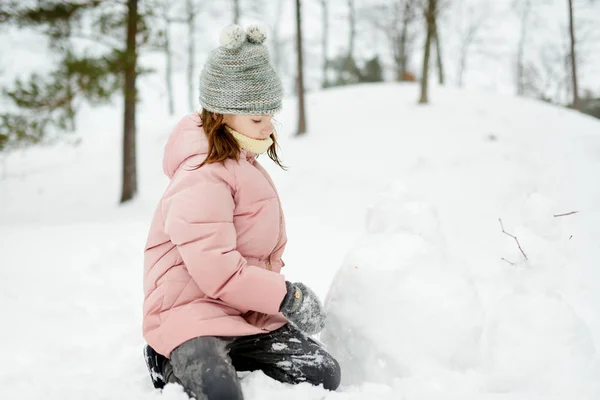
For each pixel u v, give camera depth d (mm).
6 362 2467
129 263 4344
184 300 1858
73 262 4453
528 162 8523
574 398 1740
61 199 10812
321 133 11820
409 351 1894
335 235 5598
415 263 1993
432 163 9133
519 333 1885
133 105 9195
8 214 10086
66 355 2533
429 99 14492
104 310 3262
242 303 1839
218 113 1897
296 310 1865
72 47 8555
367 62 25172
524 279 2051
